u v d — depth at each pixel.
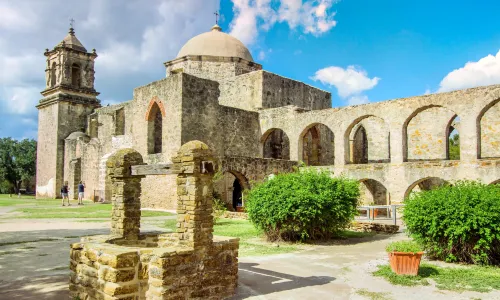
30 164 60.66
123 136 28.89
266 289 7.27
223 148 25.22
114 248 6.33
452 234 9.19
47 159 38.09
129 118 29.88
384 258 10.12
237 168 22.62
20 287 7.33
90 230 14.77
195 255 6.45
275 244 12.33
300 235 12.91
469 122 20.42
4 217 19.31
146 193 23.38
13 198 40.12
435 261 9.67
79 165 34.16
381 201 27.36
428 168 21.45
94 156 32.19
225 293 6.91
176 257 6.15
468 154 20.30
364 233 14.87
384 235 14.34
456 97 20.89
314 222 12.58
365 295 6.91
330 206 12.83
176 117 22.50
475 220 8.98
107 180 29.94
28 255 10.26
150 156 23.91
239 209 23.56
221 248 6.91
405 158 22.50
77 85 39.94
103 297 6.07
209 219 6.75
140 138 25.02
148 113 24.52
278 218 12.35
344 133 24.69
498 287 7.34
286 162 25.36
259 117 28.34
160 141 26.03
